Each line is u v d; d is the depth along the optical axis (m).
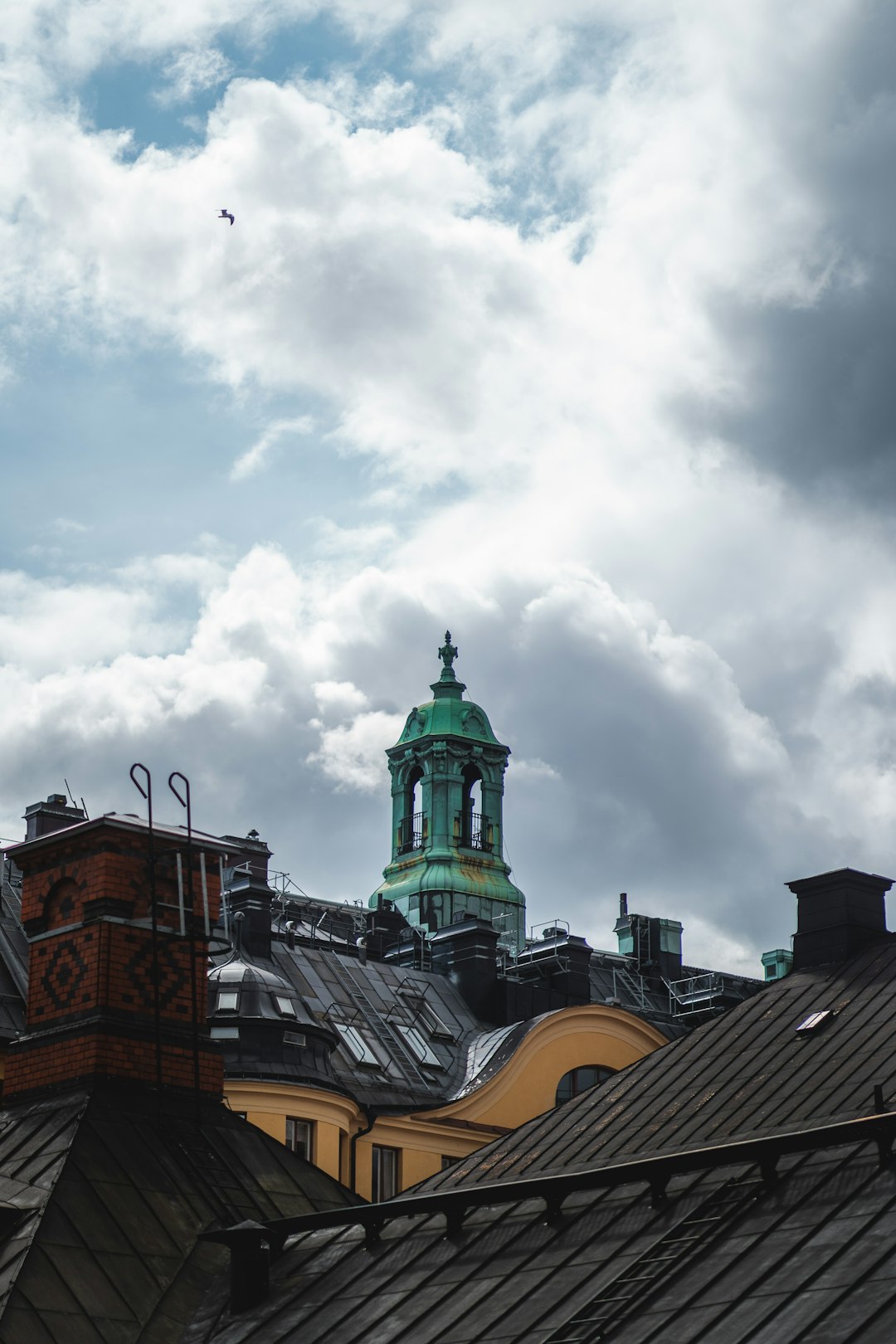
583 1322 23.00
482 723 98.62
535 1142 38.66
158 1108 31.06
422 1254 26.27
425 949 75.56
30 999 32.62
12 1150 29.98
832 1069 37.62
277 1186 30.55
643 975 82.50
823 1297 21.47
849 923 43.41
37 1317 25.59
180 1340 26.34
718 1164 24.52
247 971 61.25
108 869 32.34
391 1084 64.12
